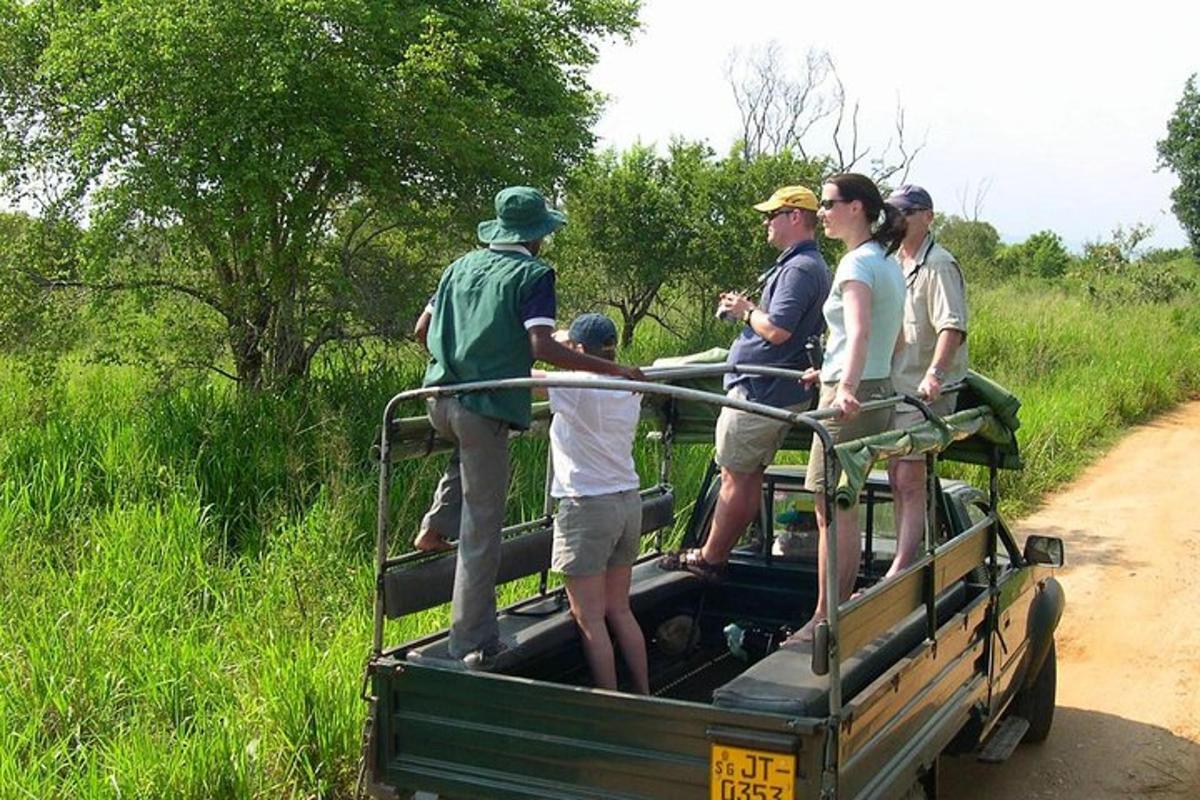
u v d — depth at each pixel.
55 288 11.27
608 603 4.93
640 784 3.98
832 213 5.09
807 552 6.06
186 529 7.86
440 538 4.87
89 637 6.38
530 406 4.56
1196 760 6.79
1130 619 9.47
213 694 6.08
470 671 4.29
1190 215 44.56
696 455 10.56
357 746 5.64
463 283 4.53
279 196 10.80
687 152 19.58
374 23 10.66
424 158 11.29
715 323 19.97
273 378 11.08
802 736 3.74
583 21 12.92
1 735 5.41
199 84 10.04
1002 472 13.70
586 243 18.70
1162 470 15.40
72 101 10.32
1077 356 21.38
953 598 5.41
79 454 9.05
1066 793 6.35
